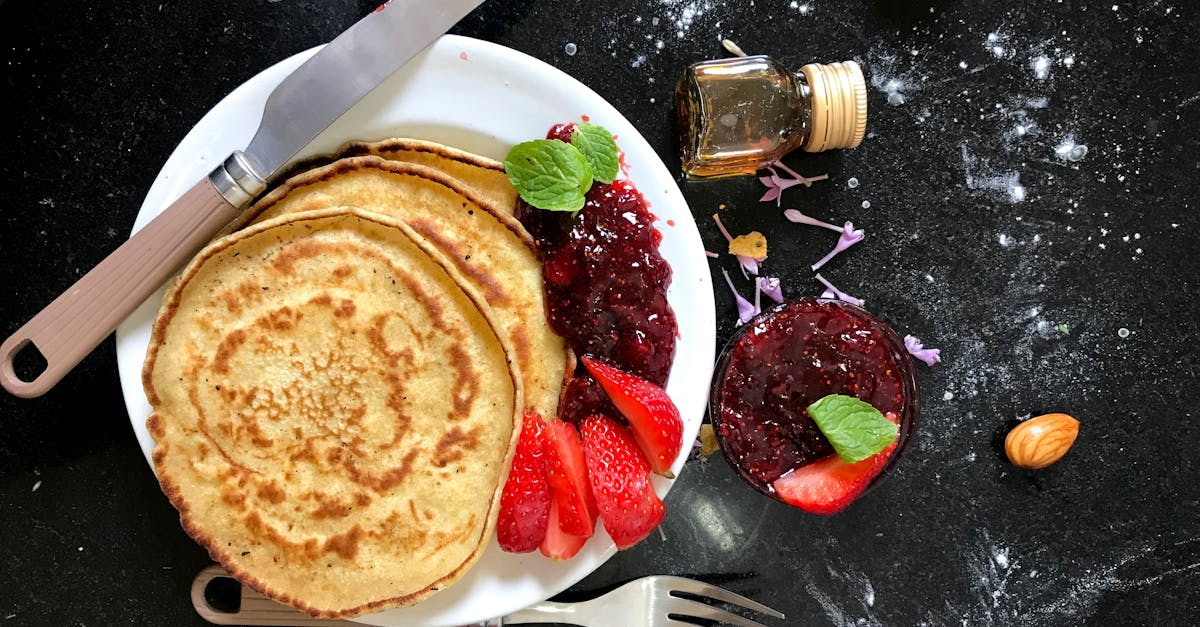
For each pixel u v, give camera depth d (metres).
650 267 0.32
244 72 0.34
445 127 0.31
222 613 0.35
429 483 0.31
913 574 0.38
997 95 0.36
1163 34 0.37
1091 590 0.38
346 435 0.31
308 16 0.34
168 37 0.34
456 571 0.31
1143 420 0.38
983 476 0.38
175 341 0.30
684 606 0.36
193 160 0.30
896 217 0.37
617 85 0.35
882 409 0.33
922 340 0.37
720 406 0.33
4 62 0.34
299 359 0.31
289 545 0.31
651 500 0.32
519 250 0.32
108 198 0.34
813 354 0.33
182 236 0.30
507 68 0.31
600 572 0.37
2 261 0.34
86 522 0.36
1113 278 0.37
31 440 0.35
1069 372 0.38
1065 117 0.37
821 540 0.38
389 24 0.30
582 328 0.31
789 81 0.33
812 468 0.34
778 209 0.36
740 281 0.37
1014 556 0.38
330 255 0.30
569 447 0.31
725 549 0.38
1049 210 0.37
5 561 0.36
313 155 0.31
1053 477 0.38
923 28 0.36
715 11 0.36
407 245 0.30
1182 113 0.37
